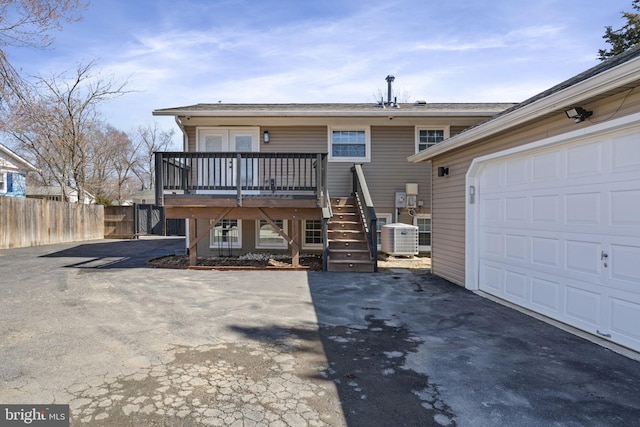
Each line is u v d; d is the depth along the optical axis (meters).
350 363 3.18
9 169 16.12
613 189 3.67
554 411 2.41
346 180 10.28
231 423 2.25
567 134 4.10
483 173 6.06
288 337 3.83
